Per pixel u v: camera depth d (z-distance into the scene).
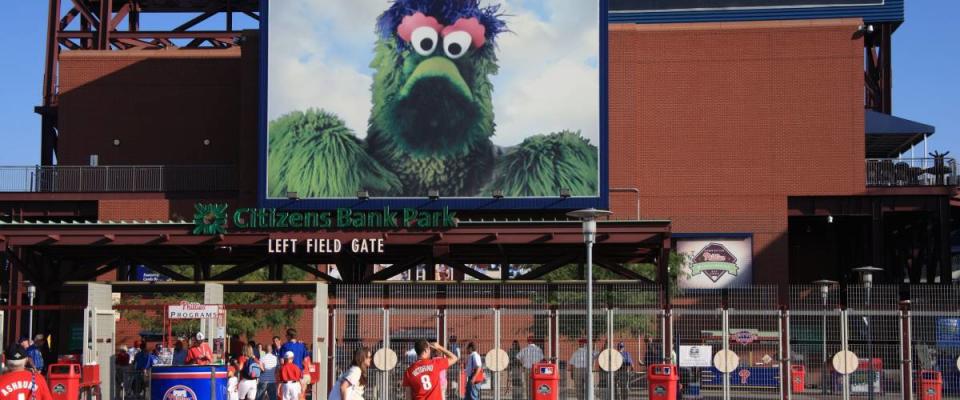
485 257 51.53
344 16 52.72
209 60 60.97
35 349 31.64
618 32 57.97
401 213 46.09
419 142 51.97
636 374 32.47
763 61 57.50
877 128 58.94
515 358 32.09
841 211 56.44
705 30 57.88
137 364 35.00
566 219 52.31
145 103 60.78
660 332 36.75
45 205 57.84
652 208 57.09
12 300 50.50
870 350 30.69
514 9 52.56
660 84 57.75
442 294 39.44
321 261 48.94
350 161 51.97
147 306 31.50
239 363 31.00
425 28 52.56
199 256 48.91
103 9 63.53
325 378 31.36
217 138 60.50
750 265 56.50
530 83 52.12
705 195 57.09
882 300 36.53
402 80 52.31
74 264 51.22
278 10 52.66
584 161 51.62
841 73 57.12
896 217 59.34
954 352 32.97
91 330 30.23
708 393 33.50
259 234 43.50
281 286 41.28
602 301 38.50
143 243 42.84
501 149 51.84
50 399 17.59
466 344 36.03
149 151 60.47
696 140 57.41
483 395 32.31
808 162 56.81
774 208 56.75
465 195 51.66
